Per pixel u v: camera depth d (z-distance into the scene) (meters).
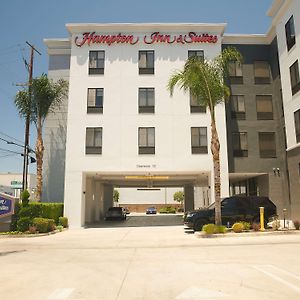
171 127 27.89
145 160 27.48
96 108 28.09
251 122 29.78
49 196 30.25
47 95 27.27
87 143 27.67
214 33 29.28
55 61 31.61
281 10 26.09
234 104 29.94
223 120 27.95
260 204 20.78
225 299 6.28
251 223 20.20
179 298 6.42
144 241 16.89
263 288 7.04
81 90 28.33
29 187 59.44
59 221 25.66
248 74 30.50
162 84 28.45
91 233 22.11
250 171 29.05
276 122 29.84
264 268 9.19
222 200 20.97
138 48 28.98
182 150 27.64
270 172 29.14
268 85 30.44
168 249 13.77
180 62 28.80
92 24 28.75
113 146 27.61
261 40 30.97
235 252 12.42
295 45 24.30
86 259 11.52
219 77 19.86
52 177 30.48
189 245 14.90
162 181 37.75
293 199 24.52
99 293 6.92
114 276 8.55
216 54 28.94
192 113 28.06
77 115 27.97
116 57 28.83
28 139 28.22
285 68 26.00
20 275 8.84
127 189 74.56
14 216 21.89
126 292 6.95
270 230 18.84
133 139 27.73
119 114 28.02
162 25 28.91
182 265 9.89
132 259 11.34
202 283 7.55
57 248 14.82
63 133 30.88
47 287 7.50
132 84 28.47
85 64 28.67
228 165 28.97
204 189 43.22
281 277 8.05
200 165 27.48
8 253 13.31
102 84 28.41
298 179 23.89
